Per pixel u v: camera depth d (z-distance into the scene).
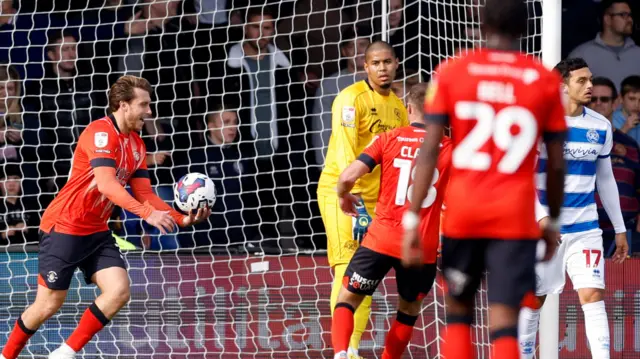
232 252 27.97
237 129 32.47
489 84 14.32
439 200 20.22
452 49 29.45
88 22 34.78
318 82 33.03
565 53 32.91
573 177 22.38
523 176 14.49
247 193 32.56
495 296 14.27
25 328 22.81
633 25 32.66
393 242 20.17
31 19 34.62
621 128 31.31
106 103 34.69
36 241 32.47
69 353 22.08
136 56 34.56
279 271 27.11
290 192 32.06
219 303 27.14
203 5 34.34
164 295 27.25
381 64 23.38
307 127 33.16
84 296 27.11
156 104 34.22
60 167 33.66
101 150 21.78
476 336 25.83
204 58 34.25
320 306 26.77
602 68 32.72
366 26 33.50
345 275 20.81
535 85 14.34
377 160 20.19
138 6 34.69
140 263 27.47
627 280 26.23
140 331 27.11
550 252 15.33
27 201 32.78
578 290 22.41
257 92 33.34
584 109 22.55
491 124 14.34
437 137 14.38
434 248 20.36
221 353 26.91
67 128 33.59
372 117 23.53
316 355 26.61
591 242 22.34
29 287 27.45
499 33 14.70
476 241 14.72
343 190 20.06
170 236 31.44
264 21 33.06
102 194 22.17
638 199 30.53
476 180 14.47
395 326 21.34
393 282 26.52
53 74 34.38
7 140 33.75
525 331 22.84
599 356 21.78
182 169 33.00
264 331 26.91
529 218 14.49
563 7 32.78
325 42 33.56
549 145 14.67
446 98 14.41
